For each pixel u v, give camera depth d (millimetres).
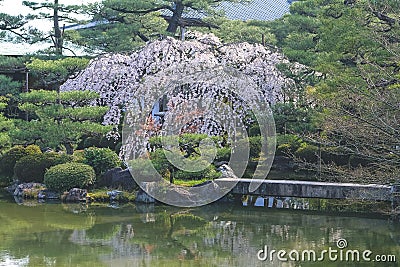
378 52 8898
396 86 8070
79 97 11734
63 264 7160
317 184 10477
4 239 8391
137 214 10289
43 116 11938
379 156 7969
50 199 11492
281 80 11977
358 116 7430
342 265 7160
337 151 10984
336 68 9820
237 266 7137
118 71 12117
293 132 10258
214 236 8742
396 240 8414
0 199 11547
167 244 8258
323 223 9680
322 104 8102
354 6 9789
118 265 7160
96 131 11656
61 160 12242
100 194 11344
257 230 9164
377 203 10156
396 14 8328
